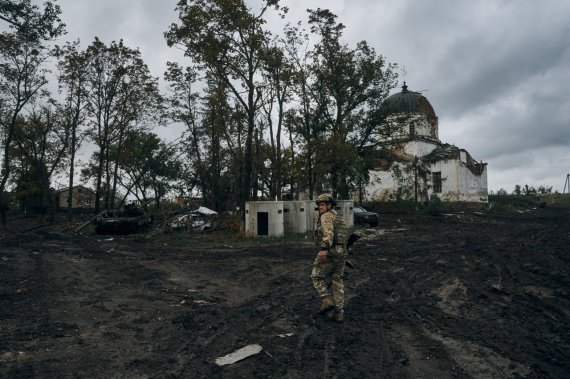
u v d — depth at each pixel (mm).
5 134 35938
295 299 7230
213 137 32781
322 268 5875
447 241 17578
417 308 6613
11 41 27734
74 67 32344
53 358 4285
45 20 18812
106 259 12508
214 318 5953
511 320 5906
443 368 4094
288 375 3883
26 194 37438
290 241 18562
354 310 6449
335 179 31672
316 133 28625
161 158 37094
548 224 27469
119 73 33594
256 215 20266
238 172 28625
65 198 60250
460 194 50969
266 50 24453
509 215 39594
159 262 11945
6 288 7965
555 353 4520
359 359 4324
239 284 8734
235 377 3836
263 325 5582
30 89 31734
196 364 4168
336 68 33312
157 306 6703
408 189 48125
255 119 27078
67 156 36781
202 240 19172
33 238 18953
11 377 3773
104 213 24328
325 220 5707
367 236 20594
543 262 11430
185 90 32312
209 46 23250
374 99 35000
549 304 6805
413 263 11562
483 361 4289
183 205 36156
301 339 4969
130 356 4383
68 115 34281
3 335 5031
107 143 34625
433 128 57688
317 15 31984
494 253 13453
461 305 6836
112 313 6227
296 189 33250
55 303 6828
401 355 4445
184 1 22781
